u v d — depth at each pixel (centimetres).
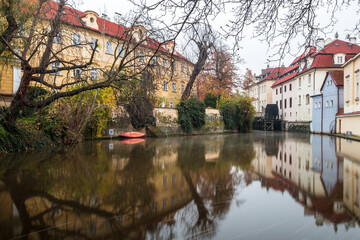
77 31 955
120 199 466
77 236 316
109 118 1827
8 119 984
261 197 481
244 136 2508
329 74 2878
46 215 385
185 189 536
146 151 1176
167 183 588
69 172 698
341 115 2486
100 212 398
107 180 611
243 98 3322
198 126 2644
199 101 2659
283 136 2555
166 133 2289
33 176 644
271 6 376
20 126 1102
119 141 1716
